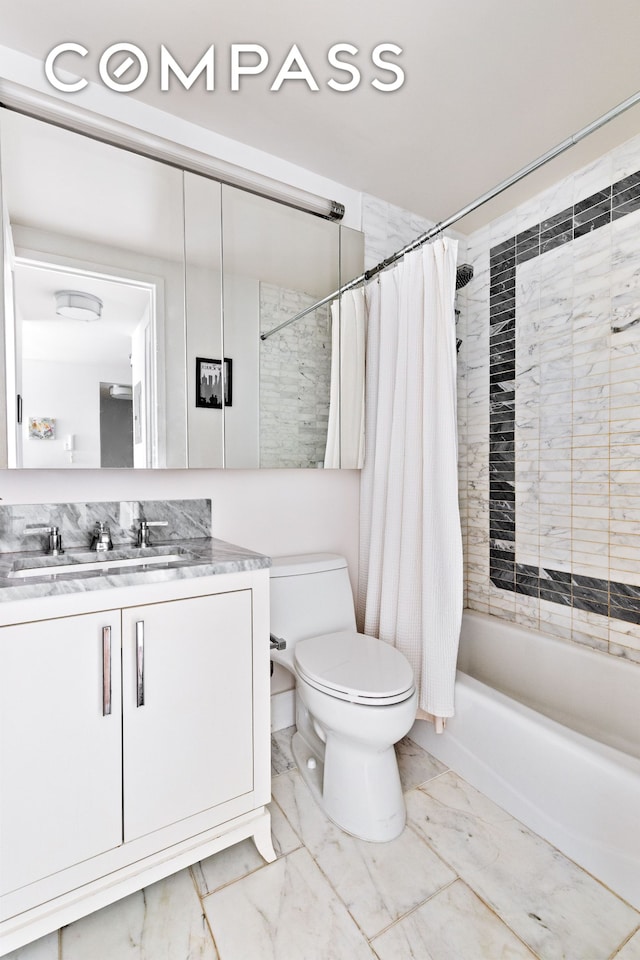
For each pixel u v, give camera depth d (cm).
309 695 140
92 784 104
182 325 159
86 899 104
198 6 123
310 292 188
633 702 166
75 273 140
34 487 142
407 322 179
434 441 167
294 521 198
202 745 119
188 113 159
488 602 236
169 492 166
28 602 97
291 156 183
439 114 160
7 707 95
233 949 103
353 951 103
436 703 163
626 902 114
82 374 142
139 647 109
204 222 162
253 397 175
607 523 183
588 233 187
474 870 124
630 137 171
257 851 131
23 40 133
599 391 185
